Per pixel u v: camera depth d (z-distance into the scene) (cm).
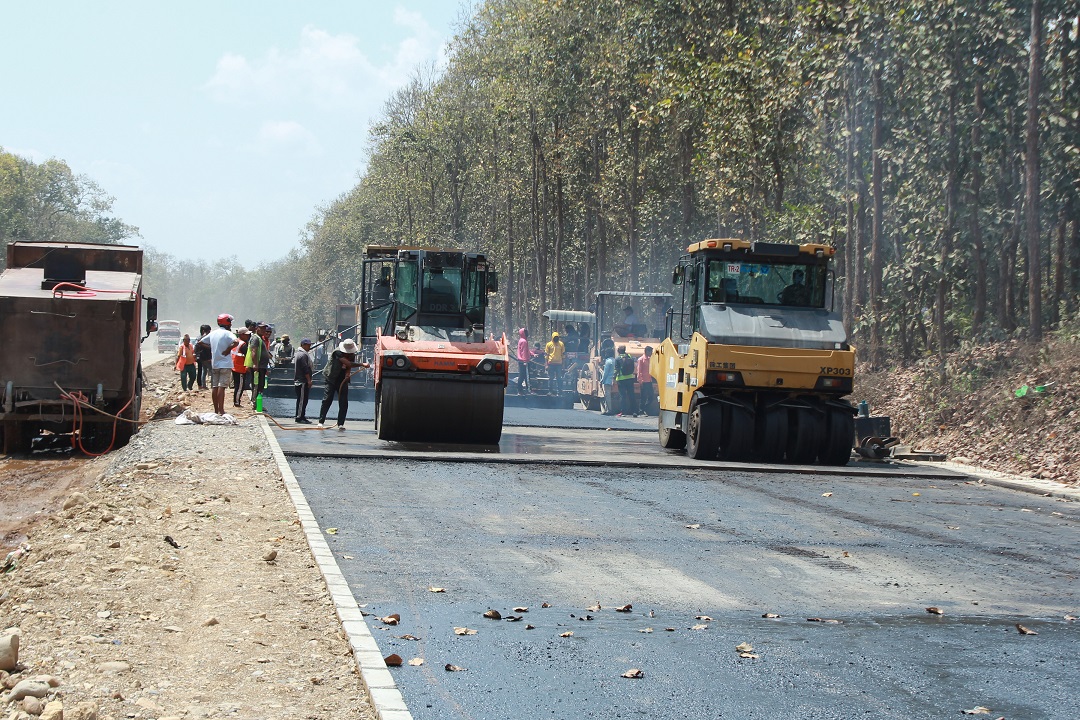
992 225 3331
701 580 1115
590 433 2983
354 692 686
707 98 3984
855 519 1555
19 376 2517
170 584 970
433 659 801
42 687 654
